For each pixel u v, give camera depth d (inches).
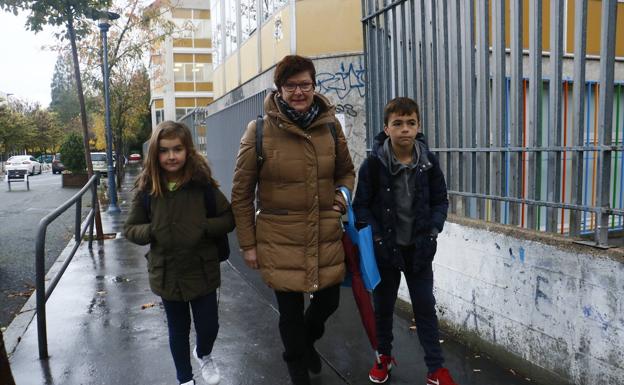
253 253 119.2
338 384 132.3
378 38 193.8
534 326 126.8
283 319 120.6
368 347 155.1
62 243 374.9
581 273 113.3
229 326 176.4
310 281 114.7
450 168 163.2
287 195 114.8
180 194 120.5
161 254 122.3
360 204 124.9
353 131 318.7
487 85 145.7
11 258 325.4
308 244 115.3
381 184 121.6
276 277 115.5
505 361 137.3
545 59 229.9
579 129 118.0
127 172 1403.8
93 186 328.8
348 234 123.3
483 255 143.0
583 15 115.1
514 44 134.6
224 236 128.4
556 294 120.0
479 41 147.5
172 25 630.5
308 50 330.0
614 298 105.9
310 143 114.3
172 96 1350.9
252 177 116.6
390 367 135.9
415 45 173.3
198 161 121.1
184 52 1344.7
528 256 127.7
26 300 233.5
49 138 2637.8
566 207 120.9
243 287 225.5
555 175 124.9
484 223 143.7
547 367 123.6
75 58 381.1
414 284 124.0
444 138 165.9
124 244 337.1
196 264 122.6
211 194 123.3
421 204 120.0
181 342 126.8
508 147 138.4
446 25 159.5
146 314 192.1
